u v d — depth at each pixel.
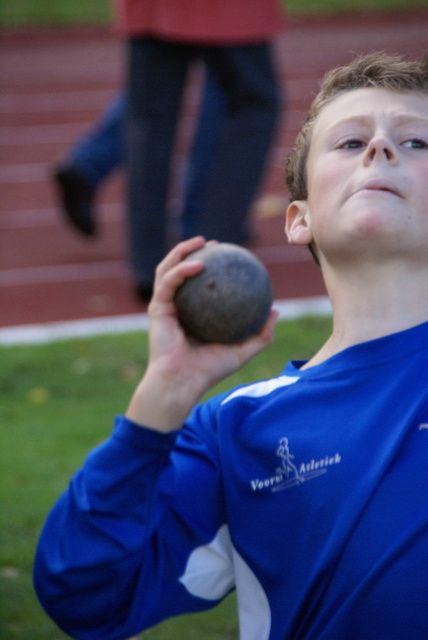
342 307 3.23
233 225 11.21
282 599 3.00
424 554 2.75
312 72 32.72
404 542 2.76
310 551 2.94
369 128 3.24
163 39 10.93
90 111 27.09
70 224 14.54
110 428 8.88
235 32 10.60
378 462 2.88
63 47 36.72
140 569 3.01
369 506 2.84
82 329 11.86
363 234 3.02
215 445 3.29
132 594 3.01
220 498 3.23
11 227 16.97
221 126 12.94
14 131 24.77
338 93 3.51
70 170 13.62
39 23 40.59
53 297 13.52
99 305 13.14
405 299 3.12
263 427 3.17
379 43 37.97
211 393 9.31
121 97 13.85
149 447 2.85
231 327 2.91
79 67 33.41
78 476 2.94
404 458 2.87
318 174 3.25
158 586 3.07
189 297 2.92
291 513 3.02
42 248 15.78
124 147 12.02
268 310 3.00
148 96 11.30
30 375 10.18
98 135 13.91
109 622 3.04
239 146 11.05
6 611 5.90
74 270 14.66
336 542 2.85
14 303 13.30
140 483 2.86
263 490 3.10
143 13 10.87
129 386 9.96
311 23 41.94
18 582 6.23
